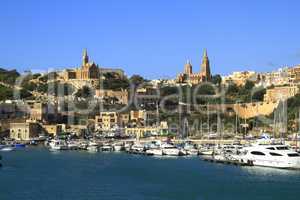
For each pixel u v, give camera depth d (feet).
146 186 537.24
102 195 487.61
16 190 516.73
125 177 609.42
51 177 613.93
